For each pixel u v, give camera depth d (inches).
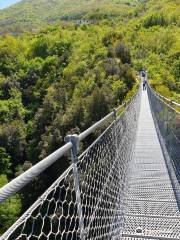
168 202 161.5
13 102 1455.5
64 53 1951.3
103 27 2719.0
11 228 33.9
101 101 978.7
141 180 189.5
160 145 276.2
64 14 6067.9
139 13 3686.0
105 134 99.0
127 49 1595.7
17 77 1710.1
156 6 3508.9
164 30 2369.6
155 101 396.8
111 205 105.0
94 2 6245.1
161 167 212.8
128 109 220.2
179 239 125.8
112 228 105.5
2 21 6476.4
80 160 64.2
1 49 2018.9
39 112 1200.2
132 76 1235.9
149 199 163.8
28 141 1164.5
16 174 951.6
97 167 81.0
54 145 917.2
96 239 78.1
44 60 1886.1
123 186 151.3
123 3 5807.1
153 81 1354.6
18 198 422.6
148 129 359.3
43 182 441.1
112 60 1462.8
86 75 1346.0
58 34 2369.6
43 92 1576.0
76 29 2650.1
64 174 52.9
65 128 967.6
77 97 1199.6
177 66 1656.0
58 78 1672.0
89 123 948.6
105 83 1192.2
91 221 71.2
